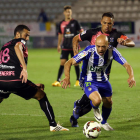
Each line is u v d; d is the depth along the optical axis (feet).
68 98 88.02
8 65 53.26
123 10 395.34
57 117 66.49
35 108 75.56
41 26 342.64
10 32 332.80
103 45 51.13
